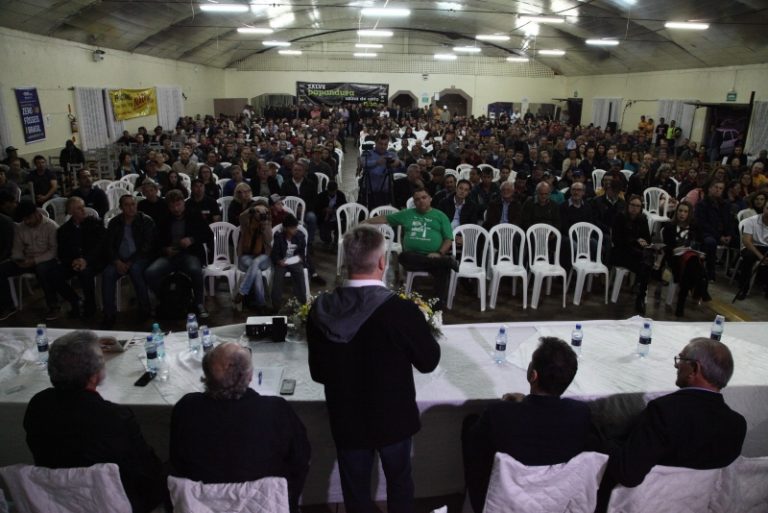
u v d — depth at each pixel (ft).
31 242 15.38
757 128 40.75
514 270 16.67
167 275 15.25
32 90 31.01
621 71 62.23
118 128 42.47
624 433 7.64
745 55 40.96
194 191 18.12
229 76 77.46
